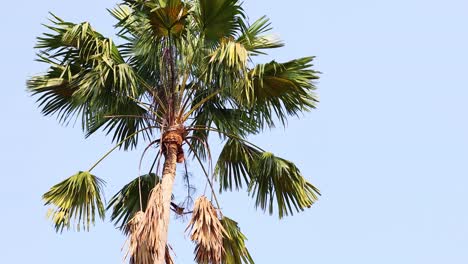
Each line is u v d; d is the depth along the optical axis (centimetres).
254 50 1845
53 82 1791
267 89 1803
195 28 1827
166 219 1652
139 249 1584
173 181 1717
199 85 1800
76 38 1734
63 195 1734
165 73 1788
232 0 1761
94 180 1762
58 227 1722
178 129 1769
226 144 1892
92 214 1744
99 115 1806
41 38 1748
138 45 1809
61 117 1839
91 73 1725
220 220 1827
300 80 1766
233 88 1716
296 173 1844
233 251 1845
